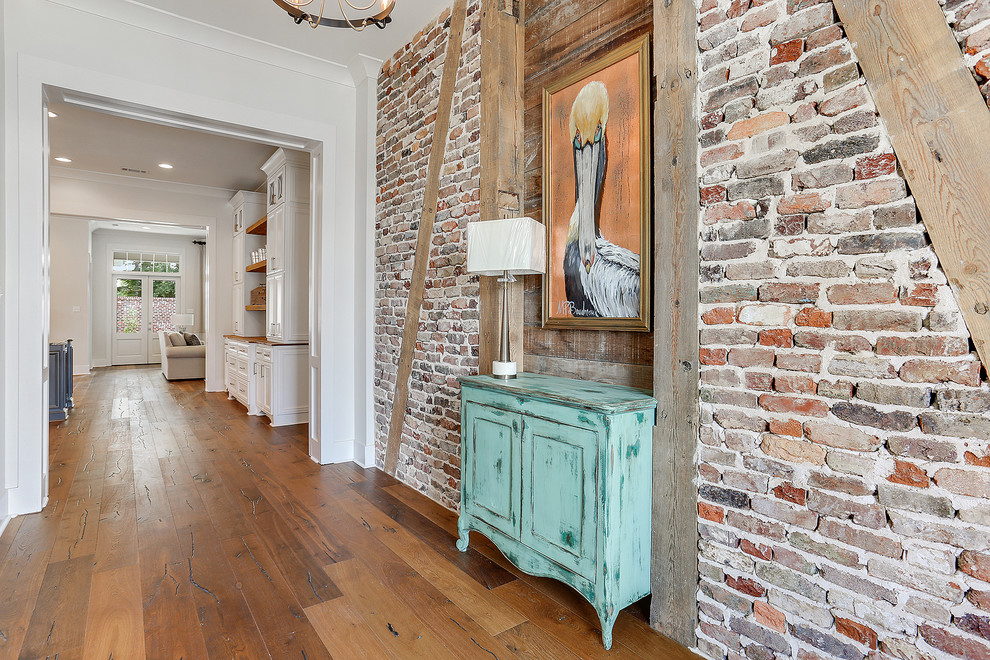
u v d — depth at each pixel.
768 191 1.56
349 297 4.09
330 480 3.58
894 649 1.33
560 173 2.49
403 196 3.59
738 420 1.64
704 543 1.74
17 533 2.62
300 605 2.03
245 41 3.45
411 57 3.49
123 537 2.60
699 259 1.74
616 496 1.78
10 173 2.77
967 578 1.22
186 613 1.96
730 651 1.68
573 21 2.46
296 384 5.37
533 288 2.71
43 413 2.98
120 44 3.06
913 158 1.27
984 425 1.19
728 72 1.65
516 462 2.18
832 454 1.43
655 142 1.86
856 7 1.35
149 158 5.82
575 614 2.01
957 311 1.22
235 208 7.36
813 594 1.48
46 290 3.01
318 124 3.85
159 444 4.44
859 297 1.38
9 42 2.76
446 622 1.94
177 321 11.21
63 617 1.91
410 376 3.49
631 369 2.17
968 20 1.19
